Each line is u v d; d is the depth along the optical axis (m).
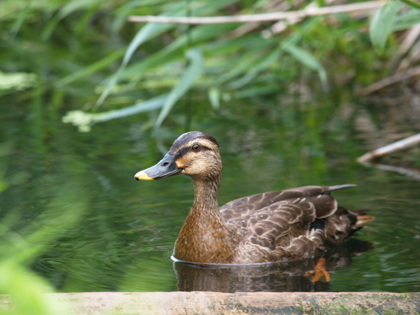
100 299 6.17
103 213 10.16
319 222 9.52
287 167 12.45
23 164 12.80
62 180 11.78
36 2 27.19
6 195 10.92
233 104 18.39
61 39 28.11
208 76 22.28
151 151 13.71
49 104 18.27
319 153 13.42
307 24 17.58
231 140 14.57
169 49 16.69
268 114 17.11
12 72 22.72
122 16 23.59
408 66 19.03
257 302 6.28
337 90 19.78
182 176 12.36
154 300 6.21
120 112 15.78
